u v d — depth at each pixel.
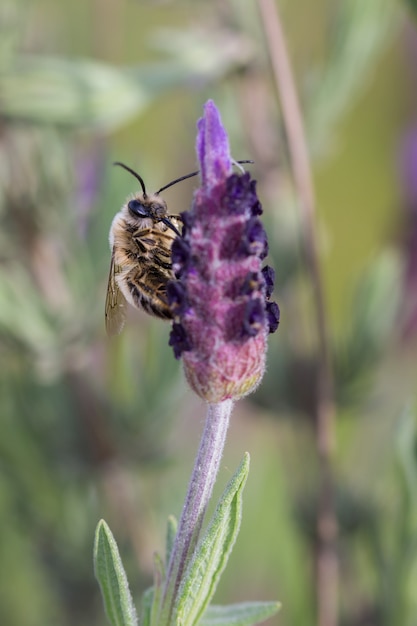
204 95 0.39
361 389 0.38
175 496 0.41
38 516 0.39
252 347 0.26
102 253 0.36
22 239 0.36
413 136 0.49
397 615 0.35
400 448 0.33
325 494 0.37
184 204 0.42
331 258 0.52
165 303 0.30
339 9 0.37
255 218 0.26
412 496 0.33
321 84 0.38
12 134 0.36
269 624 0.43
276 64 0.35
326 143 0.40
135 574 0.39
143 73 0.35
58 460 0.39
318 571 0.38
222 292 0.26
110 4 0.44
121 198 0.36
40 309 0.35
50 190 0.36
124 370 0.39
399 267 0.38
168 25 0.54
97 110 0.34
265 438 0.47
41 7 0.44
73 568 0.40
